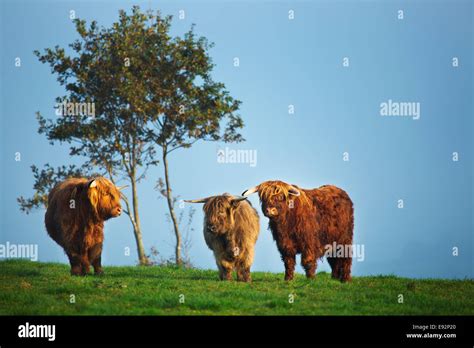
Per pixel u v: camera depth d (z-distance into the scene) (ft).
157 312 52.44
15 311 52.75
